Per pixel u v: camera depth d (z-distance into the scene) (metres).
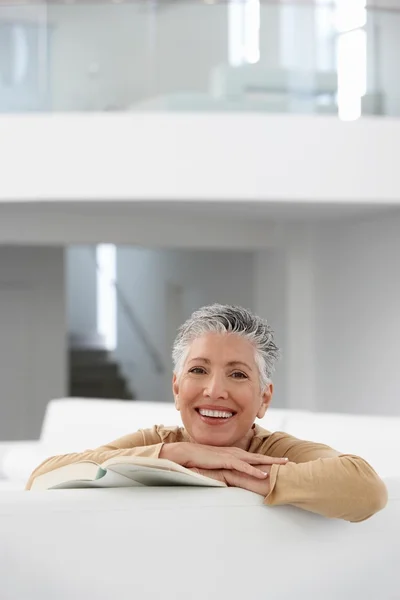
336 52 7.32
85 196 7.09
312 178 7.20
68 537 2.29
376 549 2.56
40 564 2.27
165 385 13.22
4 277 10.92
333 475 2.39
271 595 2.45
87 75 7.18
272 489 2.40
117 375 13.90
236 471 2.46
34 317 11.03
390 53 7.42
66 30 7.18
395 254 8.77
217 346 2.52
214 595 2.40
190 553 2.38
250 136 7.15
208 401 2.52
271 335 2.64
